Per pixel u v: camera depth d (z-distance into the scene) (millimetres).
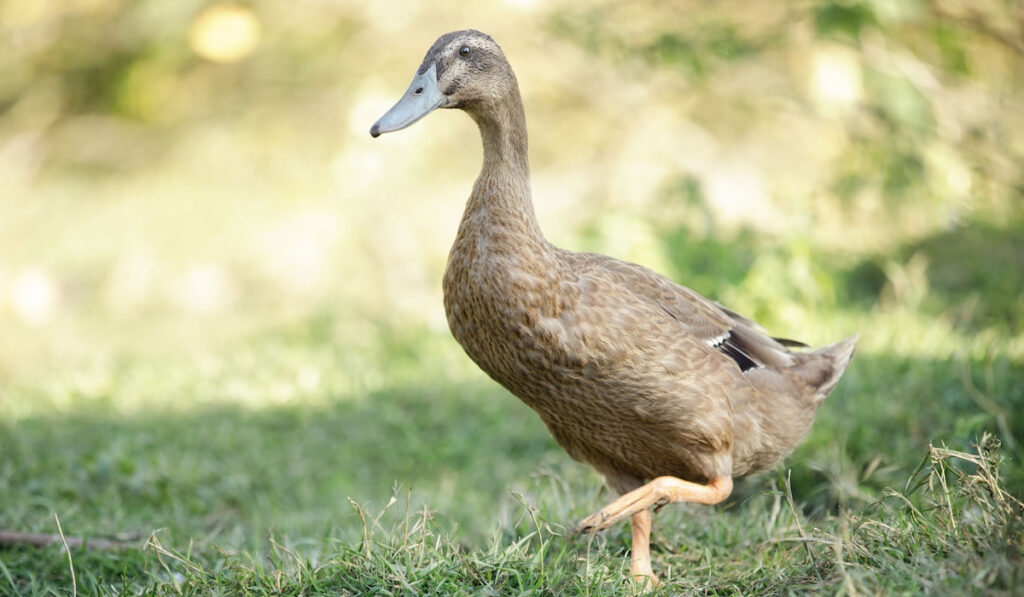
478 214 5770
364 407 10445
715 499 6008
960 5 12594
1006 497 5250
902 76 11859
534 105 17656
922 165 12531
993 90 13461
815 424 8133
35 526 6953
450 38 5848
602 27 13273
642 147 16562
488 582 5340
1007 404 8133
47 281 16828
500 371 5906
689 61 12617
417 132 17125
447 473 9125
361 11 18250
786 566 5543
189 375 12000
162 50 20281
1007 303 11547
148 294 17125
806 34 13383
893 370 9344
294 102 19969
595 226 13180
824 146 15883
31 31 21406
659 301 6148
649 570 5984
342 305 15484
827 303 12000
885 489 5805
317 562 5883
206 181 20219
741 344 6426
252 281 17359
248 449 9406
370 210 16984
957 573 4703
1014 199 13461
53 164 21906
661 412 5871
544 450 9422
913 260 13141
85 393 11383
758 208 15344
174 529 7234
